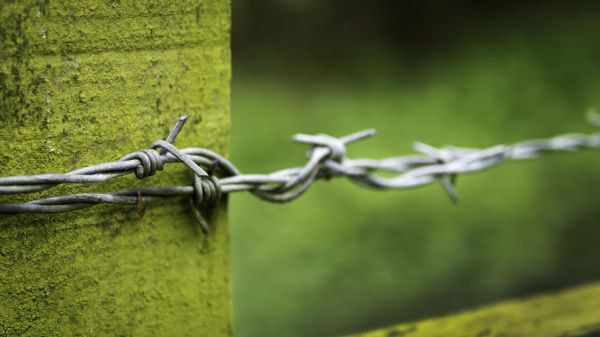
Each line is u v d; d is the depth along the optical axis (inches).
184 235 49.6
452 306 147.7
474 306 147.6
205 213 50.3
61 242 44.8
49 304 45.0
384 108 256.8
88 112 44.4
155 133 47.0
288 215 179.9
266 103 261.4
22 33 41.6
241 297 147.2
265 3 323.3
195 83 48.1
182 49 47.3
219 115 49.6
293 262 161.5
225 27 48.9
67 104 43.6
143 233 47.9
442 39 318.0
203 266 50.8
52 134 43.3
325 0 333.1
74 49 43.3
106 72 44.6
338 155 55.7
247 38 319.9
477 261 165.9
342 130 239.8
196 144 48.9
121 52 45.0
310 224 176.1
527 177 209.5
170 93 47.3
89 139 44.6
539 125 245.6
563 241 176.9
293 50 317.7
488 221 183.9
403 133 238.2
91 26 43.7
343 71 298.4
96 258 46.3
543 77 273.7
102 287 46.8
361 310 145.7
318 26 328.8
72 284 45.6
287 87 281.9
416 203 189.5
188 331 50.9
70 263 45.3
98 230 46.0
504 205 191.9
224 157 50.3
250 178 50.3
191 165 43.5
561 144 76.1
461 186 200.1
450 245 171.2
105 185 45.6
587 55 287.3
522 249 171.9
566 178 211.5
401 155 221.8
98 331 47.1
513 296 151.5
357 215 181.6
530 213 189.5
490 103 256.2
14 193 40.6
